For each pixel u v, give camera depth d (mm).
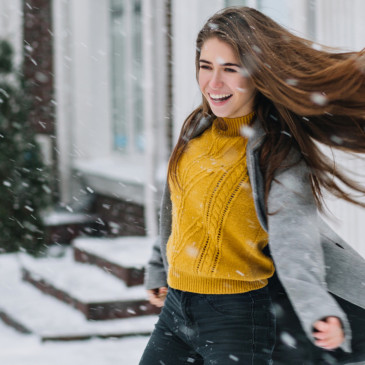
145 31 11680
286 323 4051
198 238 3727
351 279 3926
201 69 3707
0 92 13438
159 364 3984
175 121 11062
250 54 3488
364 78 3521
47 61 16000
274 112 3666
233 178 3648
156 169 11695
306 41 3619
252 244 3650
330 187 3633
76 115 15805
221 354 3660
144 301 9352
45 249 13227
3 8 15609
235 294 3680
